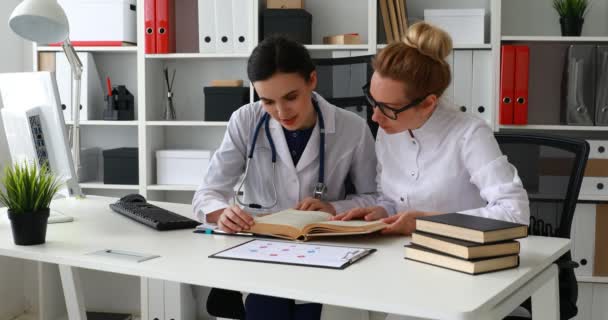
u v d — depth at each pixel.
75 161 2.36
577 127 2.76
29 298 3.31
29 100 1.94
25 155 1.96
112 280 3.40
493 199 1.52
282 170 1.96
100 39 3.05
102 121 3.06
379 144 1.86
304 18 2.93
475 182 1.62
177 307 2.98
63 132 1.90
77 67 2.35
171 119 3.22
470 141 1.63
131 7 3.13
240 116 1.97
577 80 2.75
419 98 1.52
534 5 3.03
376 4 2.88
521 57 2.77
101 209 2.00
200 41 3.00
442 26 2.85
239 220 1.56
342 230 1.46
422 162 1.72
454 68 2.85
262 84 1.61
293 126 1.72
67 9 3.05
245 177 1.91
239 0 2.96
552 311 1.35
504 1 3.04
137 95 3.33
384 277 1.17
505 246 1.22
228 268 1.25
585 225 2.78
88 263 1.34
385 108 1.53
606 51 2.72
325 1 3.20
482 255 1.20
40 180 1.51
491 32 2.82
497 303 1.10
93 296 3.42
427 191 1.71
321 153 1.93
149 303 3.00
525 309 1.73
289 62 1.60
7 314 3.18
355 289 1.10
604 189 2.74
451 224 1.25
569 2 2.84
